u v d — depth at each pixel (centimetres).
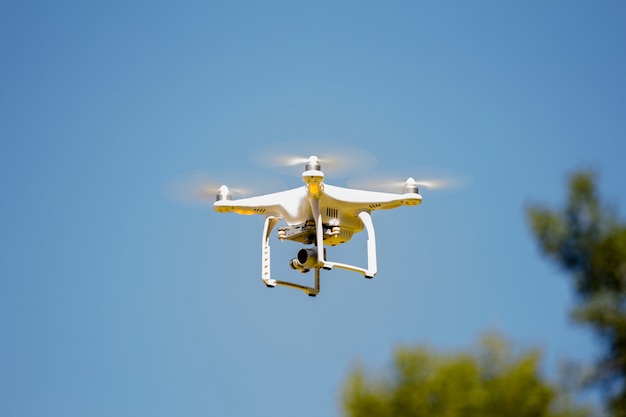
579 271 1434
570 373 1404
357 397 1564
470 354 1549
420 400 1527
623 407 1361
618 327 1373
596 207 1438
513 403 1466
